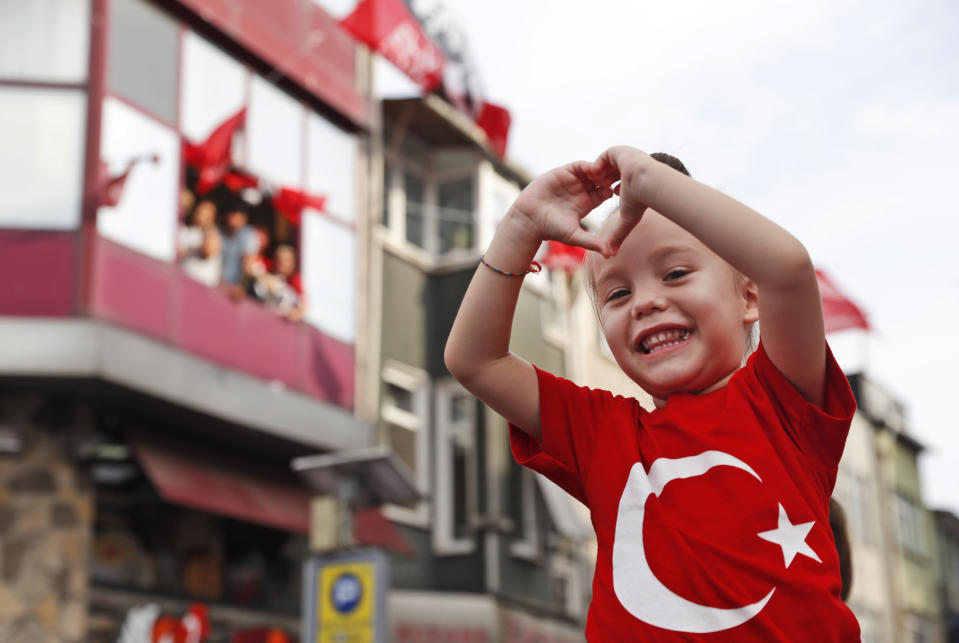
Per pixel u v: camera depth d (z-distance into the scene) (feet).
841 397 5.39
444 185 55.47
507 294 5.95
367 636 27.45
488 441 51.39
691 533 5.19
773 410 5.39
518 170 57.11
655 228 5.69
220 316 39.75
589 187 5.78
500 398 6.03
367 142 48.78
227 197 41.34
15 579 33.88
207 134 40.73
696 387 5.70
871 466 83.10
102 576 36.65
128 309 36.65
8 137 36.50
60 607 34.35
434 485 51.24
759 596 4.98
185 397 37.19
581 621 55.31
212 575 39.96
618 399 5.90
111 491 37.96
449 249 54.39
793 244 5.11
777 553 5.06
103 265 36.17
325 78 46.34
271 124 43.96
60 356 34.63
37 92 36.99
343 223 46.34
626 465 5.51
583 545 56.34
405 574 49.14
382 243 50.96
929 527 91.20
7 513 34.30
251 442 40.93
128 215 37.35
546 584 53.36
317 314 43.93
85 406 36.29
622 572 5.30
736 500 5.19
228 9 42.16
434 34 42.86
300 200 42.68
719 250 5.21
